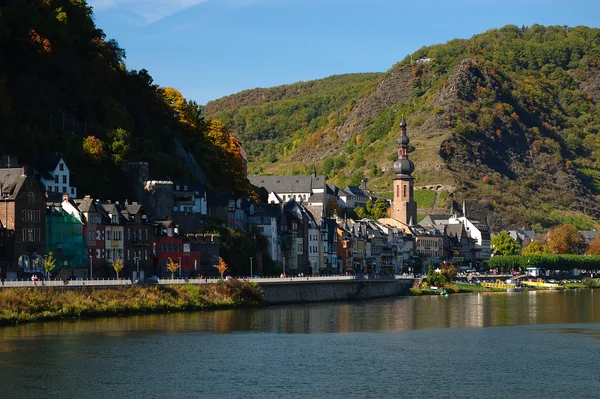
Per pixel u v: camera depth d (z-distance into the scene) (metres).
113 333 158.50
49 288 176.38
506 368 131.38
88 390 116.31
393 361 136.12
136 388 117.38
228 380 121.88
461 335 165.25
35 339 149.88
